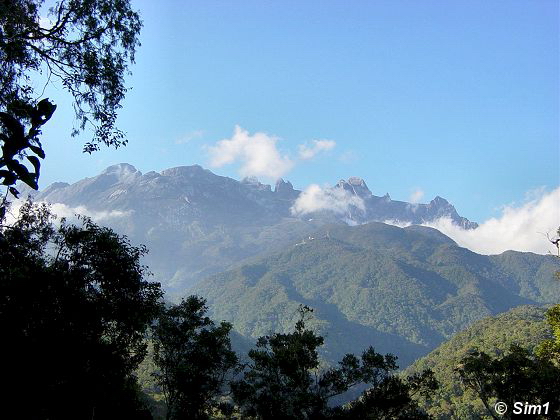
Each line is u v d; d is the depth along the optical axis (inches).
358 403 1027.9
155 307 898.7
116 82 719.7
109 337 852.0
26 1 634.2
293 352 1040.2
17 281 594.9
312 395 991.0
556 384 1095.0
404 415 1058.7
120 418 1066.1
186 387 1171.9
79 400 697.6
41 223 760.3
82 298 701.3
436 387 1088.2
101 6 684.7
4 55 616.1
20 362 553.9
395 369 1083.9
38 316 615.5
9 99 604.1
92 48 703.7
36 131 170.6
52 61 679.7
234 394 1080.2
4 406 538.6
